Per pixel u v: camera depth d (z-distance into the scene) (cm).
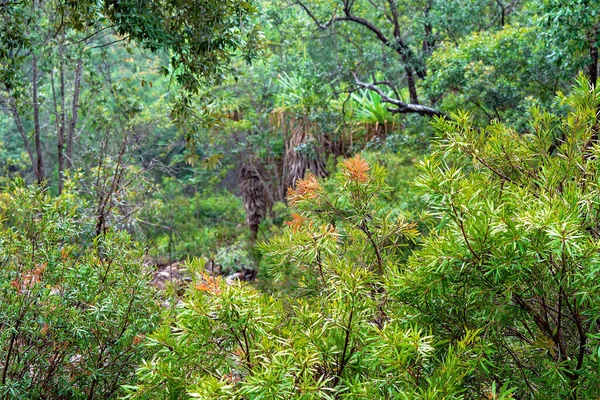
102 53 840
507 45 696
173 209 1152
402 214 250
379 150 902
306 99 956
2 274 280
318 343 176
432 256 166
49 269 289
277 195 1091
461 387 178
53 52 760
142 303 296
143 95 1335
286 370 158
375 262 235
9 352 268
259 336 180
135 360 287
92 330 287
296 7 1000
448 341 168
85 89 1111
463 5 867
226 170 1265
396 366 158
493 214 161
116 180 561
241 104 1083
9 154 1423
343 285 184
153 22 368
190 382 177
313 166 998
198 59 404
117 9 361
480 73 695
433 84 753
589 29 566
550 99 675
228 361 176
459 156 203
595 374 164
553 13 536
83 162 793
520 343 189
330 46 951
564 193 175
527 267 155
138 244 318
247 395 163
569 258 153
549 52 648
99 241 324
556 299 171
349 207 230
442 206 171
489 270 164
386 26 1000
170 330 192
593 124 191
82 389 292
